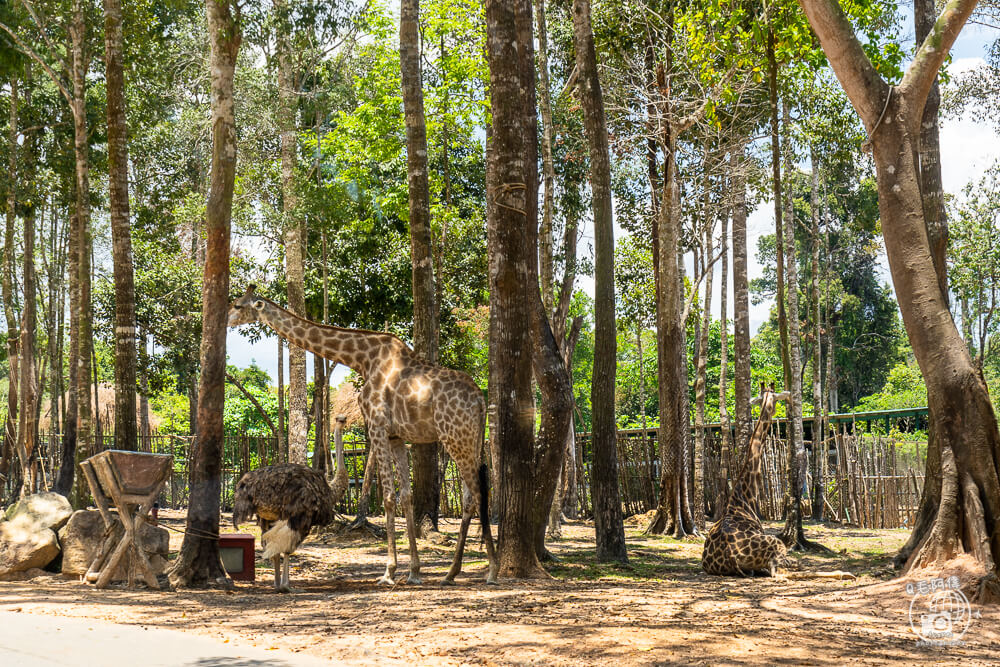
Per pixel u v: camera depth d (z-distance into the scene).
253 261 26.42
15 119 19.89
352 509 25.27
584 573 11.88
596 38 21.20
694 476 23.69
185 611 8.31
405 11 17.70
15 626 7.23
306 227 21.72
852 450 22.81
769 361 49.66
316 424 24.67
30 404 21.23
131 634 6.94
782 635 6.96
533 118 11.59
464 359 31.17
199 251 28.11
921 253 10.16
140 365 29.72
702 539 19.11
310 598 9.36
